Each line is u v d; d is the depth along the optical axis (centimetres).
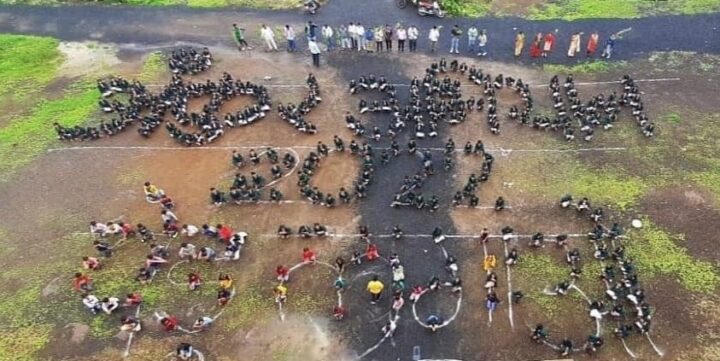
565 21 5047
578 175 3725
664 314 2981
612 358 2822
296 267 3288
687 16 5009
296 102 4381
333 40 4966
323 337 2970
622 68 4562
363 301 3106
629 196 3578
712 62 4569
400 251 3338
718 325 2930
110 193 3784
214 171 3878
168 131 4141
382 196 3641
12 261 3422
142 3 5522
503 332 2944
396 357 2872
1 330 3077
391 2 5391
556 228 3419
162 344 2980
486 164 3722
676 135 3969
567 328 2944
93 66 4853
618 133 3988
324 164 3862
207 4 5481
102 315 3117
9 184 3900
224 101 4372
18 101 4572
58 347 2992
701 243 3306
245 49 4941
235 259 3334
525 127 4069
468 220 3481
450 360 2834
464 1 5334
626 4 5194
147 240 3456
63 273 3334
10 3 5569
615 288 3033
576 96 4169
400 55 4794
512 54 4744
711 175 3694
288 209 3600
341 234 3441
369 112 4228
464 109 4106
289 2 5459
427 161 3734
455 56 4756
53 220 3638
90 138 4175
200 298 3173
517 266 3231
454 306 3059
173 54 4772
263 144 4050
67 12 5450
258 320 3058
